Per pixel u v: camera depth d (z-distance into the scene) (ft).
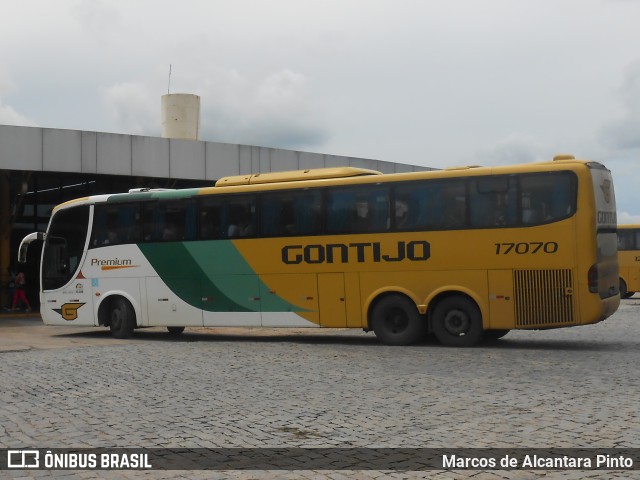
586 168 51.57
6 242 112.27
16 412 31.17
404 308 55.98
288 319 59.72
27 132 90.02
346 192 58.08
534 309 52.26
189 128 115.44
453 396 33.71
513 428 27.07
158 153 96.63
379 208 56.90
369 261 56.95
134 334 73.10
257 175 62.34
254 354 51.80
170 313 64.28
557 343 57.67
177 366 45.42
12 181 110.73
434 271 54.95
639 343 57.62
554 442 24.88
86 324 68.33
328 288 58.29
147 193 66.13
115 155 94.38
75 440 26.11
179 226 64.28
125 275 66.49
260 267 60.75
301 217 59.47
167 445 25.29
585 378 38.81
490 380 38.32
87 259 68.49
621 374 40.22
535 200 52.44
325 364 45.68
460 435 26.11
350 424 28.17
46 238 70.74
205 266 62.85
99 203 68.33
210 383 38.52
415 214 55.72
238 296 61.57
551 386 36.22
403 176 56.34
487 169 53.93
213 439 26.05
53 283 70.03
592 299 50.85
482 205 53.88
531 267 52.29
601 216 52.49
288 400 33.32
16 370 44.27
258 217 61.11
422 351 52.19
